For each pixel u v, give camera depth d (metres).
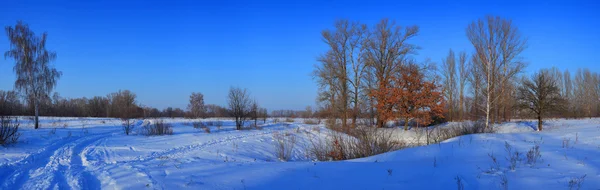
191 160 12.73
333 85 33.62
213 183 7.69
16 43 27.98
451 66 45.31
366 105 31.22
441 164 8.59
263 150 17.89
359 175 7.89
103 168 10.40
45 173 9.66
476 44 30.67
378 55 32.72
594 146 10.68
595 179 6.33
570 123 32.72
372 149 14.45
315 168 9.01
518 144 11.35
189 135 23.56
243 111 31.70
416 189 6.46
